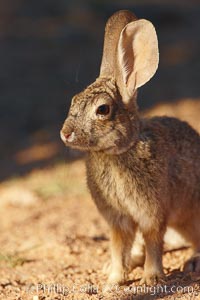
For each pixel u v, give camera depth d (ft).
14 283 35.83
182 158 35.12
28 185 54.34
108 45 35.04
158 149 33.86
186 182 35.24
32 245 41.65
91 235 43.04
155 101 67.87
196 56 82.84
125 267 34.50
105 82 33.86
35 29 96.89
